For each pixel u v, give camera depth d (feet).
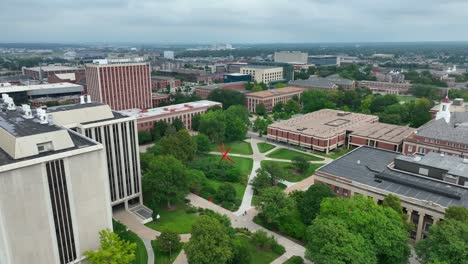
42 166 214.90
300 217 299.17
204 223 242.37
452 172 313.12
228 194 364.58
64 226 232.94
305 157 509.76
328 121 622.54
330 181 342.64
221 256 227.20
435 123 474.08
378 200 308.81
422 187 303.27
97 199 249.34
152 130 589.32
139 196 355.36
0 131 239.09
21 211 210.59
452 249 200.03
